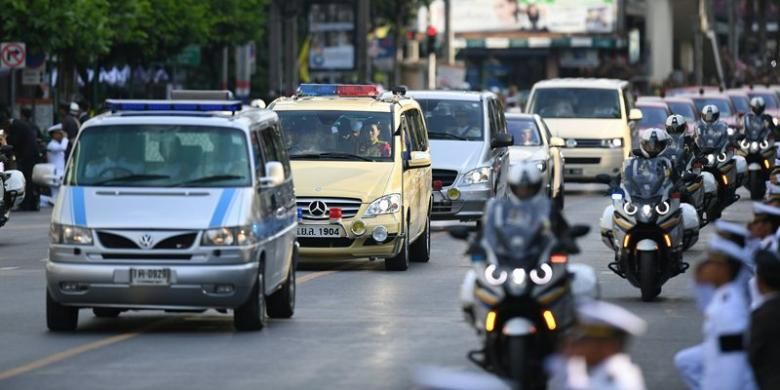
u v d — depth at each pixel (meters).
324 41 142.38
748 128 73.25
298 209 45.62
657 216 38.94
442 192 57.91
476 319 25.75
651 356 30.66
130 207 33.28
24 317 36.34
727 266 22.08
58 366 29.20
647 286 38.78
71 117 77.88
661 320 35.94
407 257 47.00
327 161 46.78
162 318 36.53
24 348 31.48
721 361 21.89
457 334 33.56
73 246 32.97
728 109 113.31
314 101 48.62
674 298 40.19
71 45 84.94
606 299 39.97
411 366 29.33
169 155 34.44
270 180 34.47
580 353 17.09
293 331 34.00
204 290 32.81
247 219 33.22
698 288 22.69
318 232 45.56
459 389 13.82
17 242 58.28
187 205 33.31
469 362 29.83
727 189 61.97
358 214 45.56
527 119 69.88
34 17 82.00
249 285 33.06
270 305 36.06
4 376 28.03
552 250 25.31
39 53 84.94
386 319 35.94
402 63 167.50
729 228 25.62
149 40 104.06
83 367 29.09
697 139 62.44
